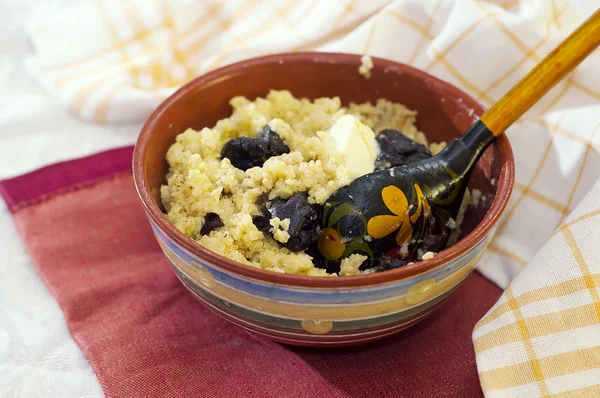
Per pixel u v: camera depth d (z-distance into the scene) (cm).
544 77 34
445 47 42
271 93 40
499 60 41
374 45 44
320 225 34
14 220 42
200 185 35
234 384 34
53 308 38
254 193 34
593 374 31
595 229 33
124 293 39
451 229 37
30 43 54
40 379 35
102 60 50
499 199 33
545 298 33
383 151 37
